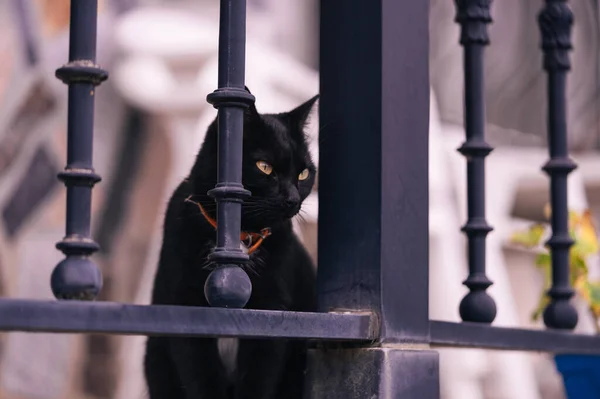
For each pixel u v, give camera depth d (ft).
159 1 21.81
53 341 20.39
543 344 9.76
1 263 21.03
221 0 7.35
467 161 9.84
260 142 10.77
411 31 8.61
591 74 26.86
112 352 20.29
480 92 9.79
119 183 20.85
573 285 12.51
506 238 20.52
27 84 21.35
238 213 7.22
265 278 10.42
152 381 11.32
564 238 10.64
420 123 8.63
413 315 8.39
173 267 10.25
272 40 24.17
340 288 8.40
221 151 7.22
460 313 9.65
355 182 8.39
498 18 26.84
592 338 10.35
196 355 10.44
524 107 26.61
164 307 6.58
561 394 22.89
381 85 8.32
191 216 10.17
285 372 10.80
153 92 18.69
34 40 21.47
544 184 22.09
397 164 8.40
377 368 8.03
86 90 6.55
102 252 20.68
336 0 8.61
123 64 19.11
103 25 20.12
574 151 26.73
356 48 8.46
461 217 19.89
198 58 18.65
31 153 21.20
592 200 25.18
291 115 11.50
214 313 6.84
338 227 8.46
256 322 7.09
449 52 26.14
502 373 19.52
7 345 20.40
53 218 20.89
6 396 20.24
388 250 8.25
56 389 20.17
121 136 20.70
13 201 21.15
